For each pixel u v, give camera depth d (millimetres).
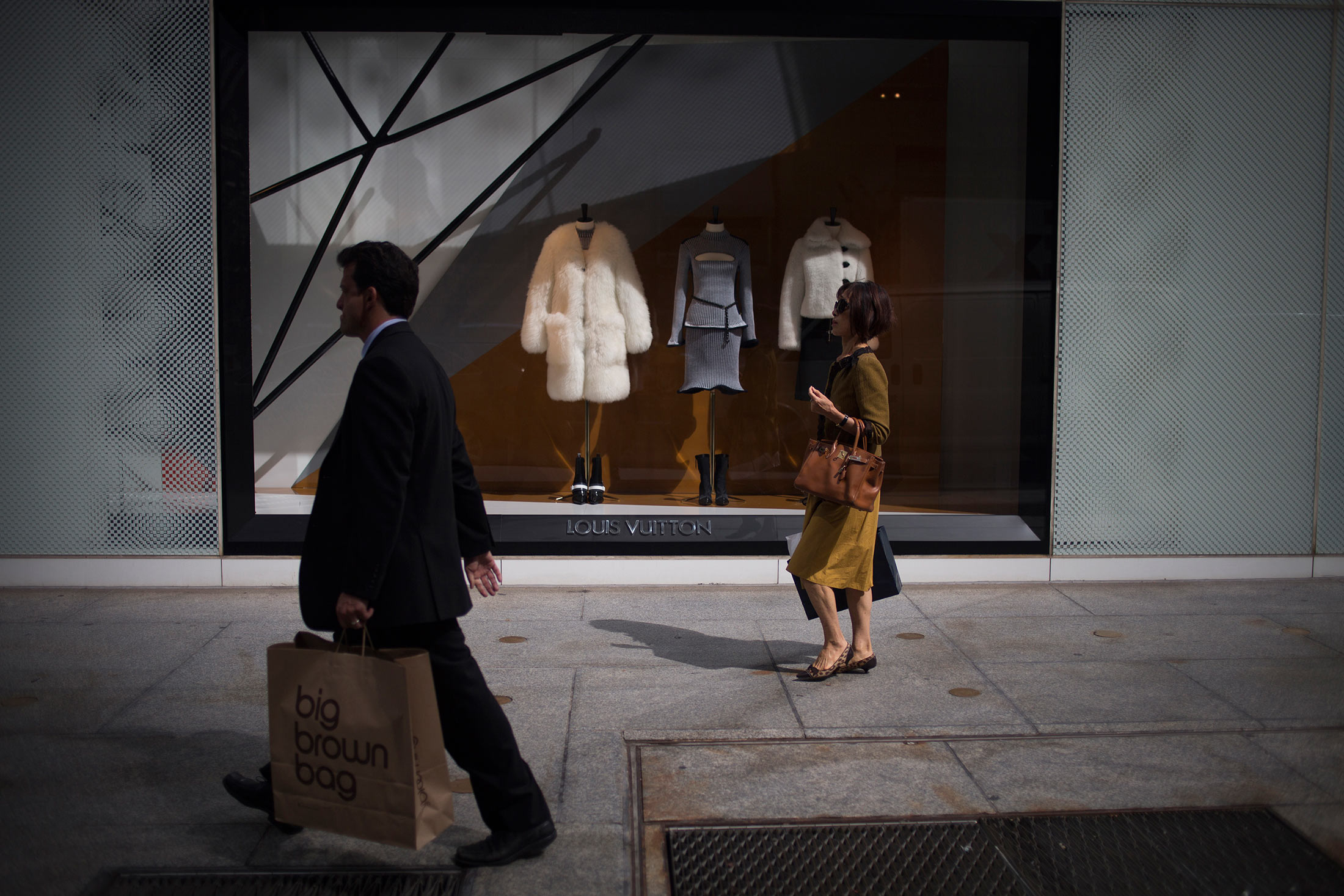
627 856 2754
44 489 5785
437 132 6434
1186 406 6047
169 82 5652
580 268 6582
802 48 6438
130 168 5680
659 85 6484
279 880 2631
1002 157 6199
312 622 2604
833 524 4133
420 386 2545
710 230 6613
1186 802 3094
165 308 5742
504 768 2684
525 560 5895
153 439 5785
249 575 5828
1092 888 2607
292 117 6316
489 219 6531
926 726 3689
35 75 5629
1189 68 5914
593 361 6582
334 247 6430
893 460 6605
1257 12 5895
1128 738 3600
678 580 5938
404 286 2705
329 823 2492
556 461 6766
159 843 2826
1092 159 5938
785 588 5910
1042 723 3727
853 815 3008
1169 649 4652
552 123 6480
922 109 6395
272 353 6395
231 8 5773
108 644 4703
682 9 5867
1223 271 6004
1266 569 6102
